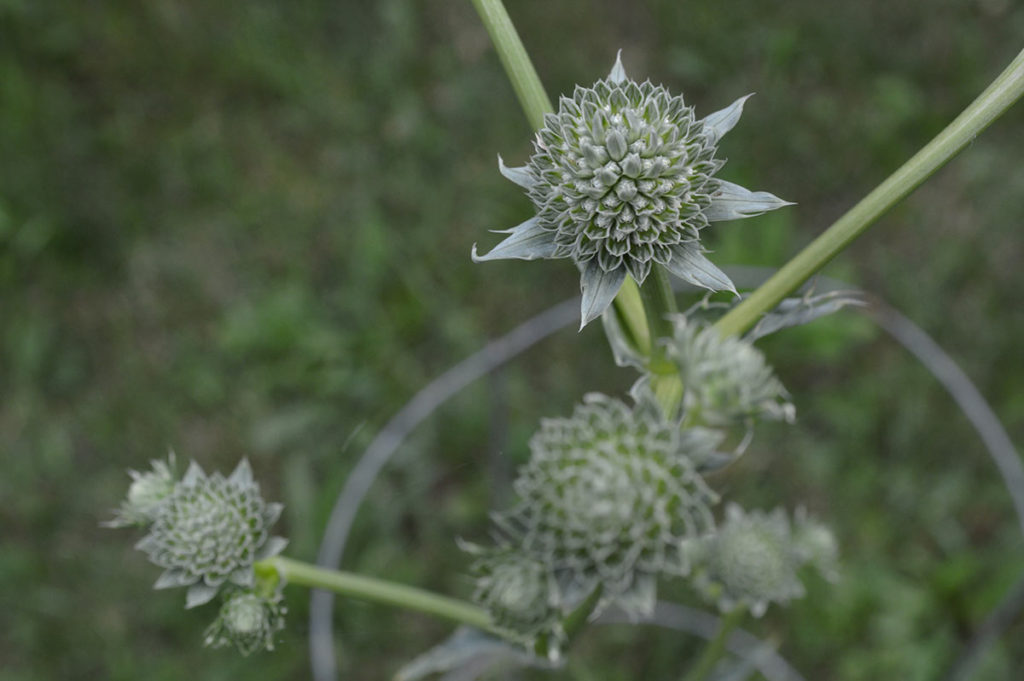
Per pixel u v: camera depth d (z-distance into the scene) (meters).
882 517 0.39
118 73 0.47
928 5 0.45
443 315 0.43
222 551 0.22
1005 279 0.42
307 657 0.39
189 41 0.47
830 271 0.41
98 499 0.42
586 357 0.42
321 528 0.39
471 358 0.39
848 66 0.45
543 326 0.38
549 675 0.37
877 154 0.44
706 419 0.20
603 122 0.21
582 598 0.21
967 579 0.38
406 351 0.43
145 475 0.24
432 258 0.44
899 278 0.43
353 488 0.35
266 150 0.46
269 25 0.46
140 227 0.45
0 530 0.42
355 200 0.45
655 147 0.21
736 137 0.44
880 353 0.42
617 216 0.21
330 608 0.35
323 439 0.42
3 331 0.43
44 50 0.46
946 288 0.42
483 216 0.44
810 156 0.44
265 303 0.43
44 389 0.43
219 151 0.46
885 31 0.45
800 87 0.45
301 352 0.42
